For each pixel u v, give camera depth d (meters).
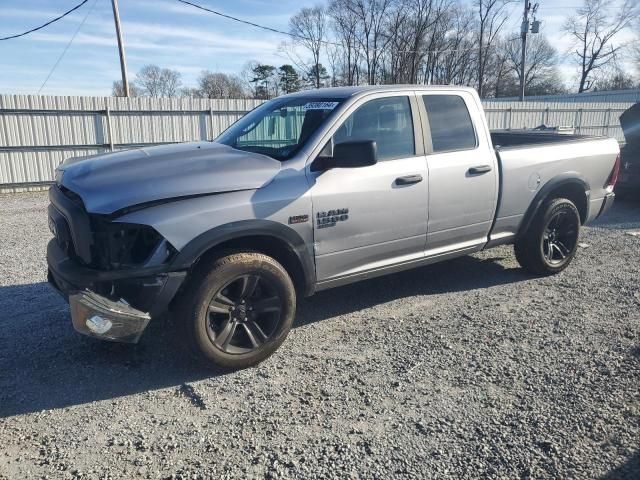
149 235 3.49
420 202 4.59
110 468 2.79
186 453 2.91
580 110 25.48
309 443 2.98
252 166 3.85
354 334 4.46
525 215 5.50
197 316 3.62
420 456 2.86
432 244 4.84
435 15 53.00
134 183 3.53
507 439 2.99
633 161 10.17
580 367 3.80
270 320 3.95
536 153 5.48
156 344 4.25
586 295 5.32
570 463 2.78
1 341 4.30
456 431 3.07
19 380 3.71
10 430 3.14
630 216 9.52
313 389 3.57
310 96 4.71
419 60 53.84
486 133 5.14
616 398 3.38
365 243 4.35
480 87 57.62
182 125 16.02
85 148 14.84
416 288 5.58
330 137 4.14
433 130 4.75
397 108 4.56
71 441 3.03
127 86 21.98
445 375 3.73
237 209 3.65
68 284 3.59
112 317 3.36
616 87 65.06
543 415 3.21
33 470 2.78
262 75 62.31
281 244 3.95
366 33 54.22
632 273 6.04
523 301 5.17
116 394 3.54
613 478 2.66
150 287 3.46
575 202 6.12
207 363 3.74
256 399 3.46
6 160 13.88
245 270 3.73
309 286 4.17
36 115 14.03
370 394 3.50
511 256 6.73
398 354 4.07
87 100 14.57
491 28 56.53
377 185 4.30
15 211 10.69
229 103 16.58
